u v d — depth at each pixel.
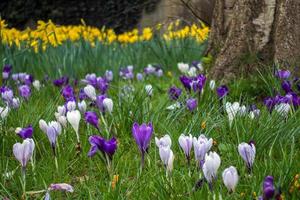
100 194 3.32
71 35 11.79
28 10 17.19
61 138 4.54
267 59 6.47
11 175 3.83
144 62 10.42
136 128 3.46
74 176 4.11
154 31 12.42
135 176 3.80
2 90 5.32
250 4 6.58
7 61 8.84
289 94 4.75
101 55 9.70
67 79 7.24
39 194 3.69
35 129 4.69
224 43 6.89
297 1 6.24
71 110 4.61
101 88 5.93
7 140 4.56
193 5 9.24
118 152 4.33
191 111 4.89
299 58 6.21
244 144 3.35
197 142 3.37
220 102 5.43
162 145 3.36
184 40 10.57
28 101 5.80
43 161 4.18
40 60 9.09
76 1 17.38
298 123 4.46
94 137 3.42
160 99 6.49
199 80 5.35
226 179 2.93
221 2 7.41
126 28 16.42
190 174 3.50
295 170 3.57
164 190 3.27
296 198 3.24
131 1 16.11
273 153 4.25
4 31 10.57
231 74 6.63
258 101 6.09
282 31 6.33
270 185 2.68
